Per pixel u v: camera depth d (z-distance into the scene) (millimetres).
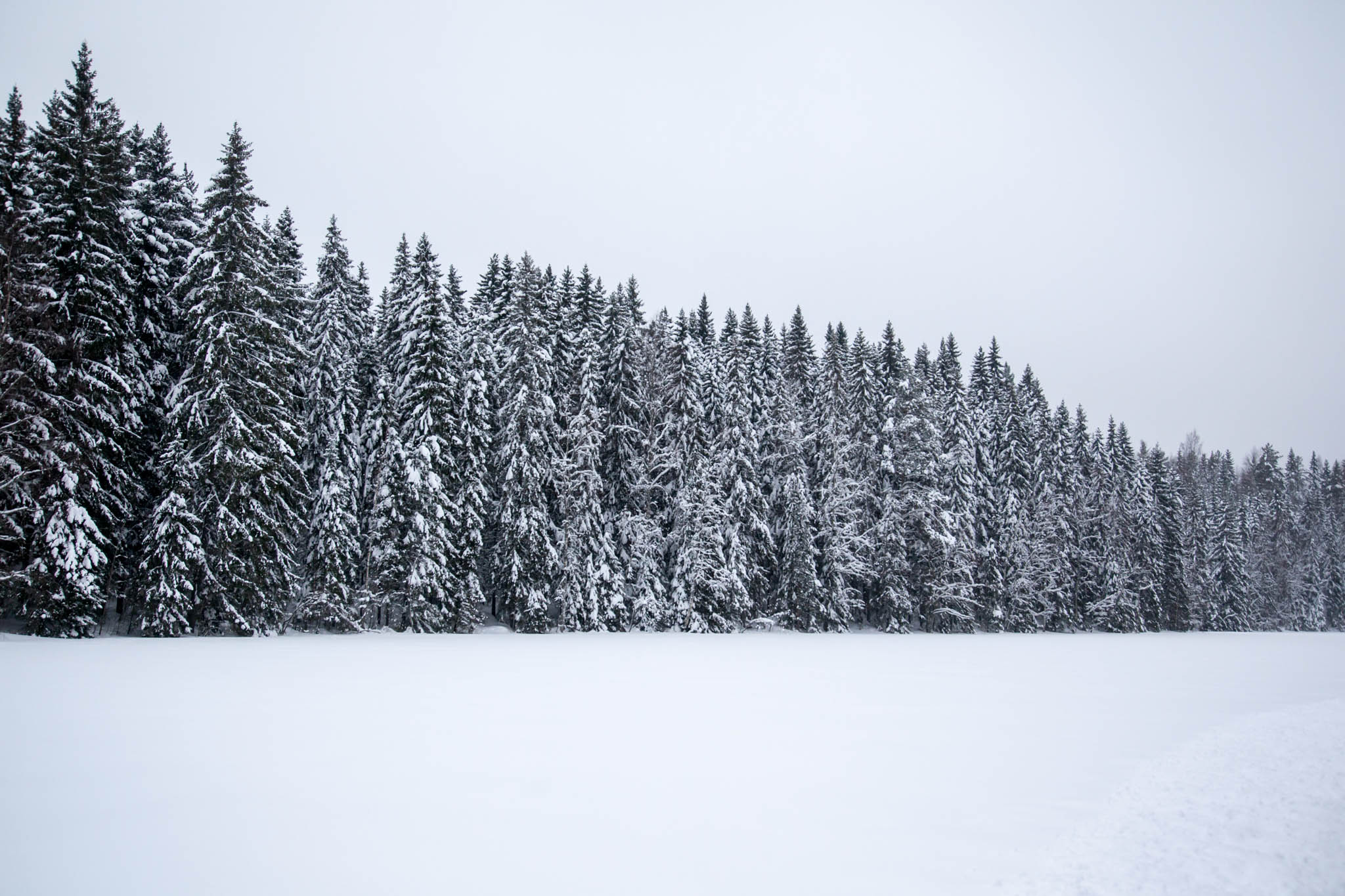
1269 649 31234
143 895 5328
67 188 26203
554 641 30469
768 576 46188
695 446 41188
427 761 9125
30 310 23703
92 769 8516
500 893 5387
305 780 8234
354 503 33906
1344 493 98500
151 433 29422
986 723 12070
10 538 23562
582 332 42656
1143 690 16484
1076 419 65125
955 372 55781
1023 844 6500
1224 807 7559
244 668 17453
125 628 28266
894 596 45281
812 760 9414
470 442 36344
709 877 5711
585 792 7934
